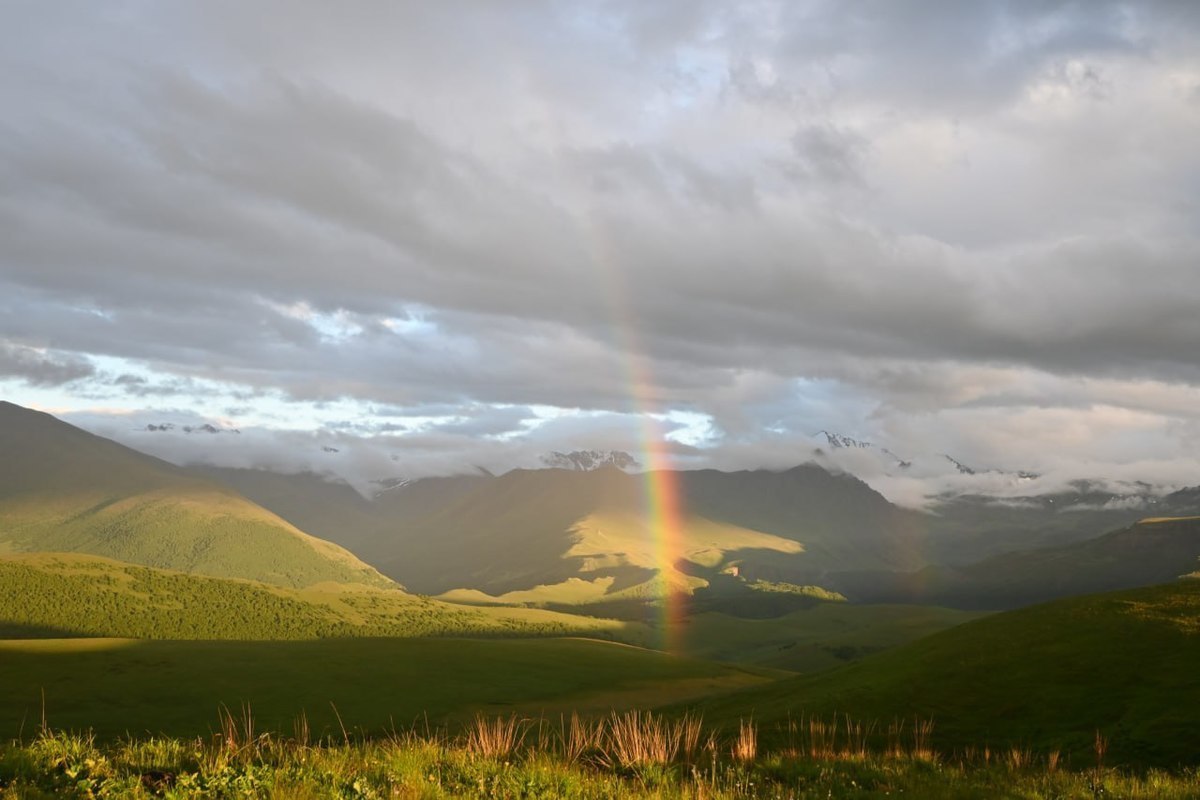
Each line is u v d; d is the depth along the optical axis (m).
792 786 18.16
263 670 134.75
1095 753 37.12
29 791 12.48
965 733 45.28
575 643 190.12
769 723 50.19
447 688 126.56
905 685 54.78
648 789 16.23
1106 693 46.69
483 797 14.50
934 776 20.91
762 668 189.38
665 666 164.75
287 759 15.69
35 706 107.19
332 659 147.38
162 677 125.50
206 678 126.38
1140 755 35.91
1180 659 49.84
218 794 13.30
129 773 14.03
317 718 102.81
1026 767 25.33
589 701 121.38
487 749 18.41
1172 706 41.41
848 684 62.59
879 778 19.88
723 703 70.75
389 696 118.69
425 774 15.26
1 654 135.75
